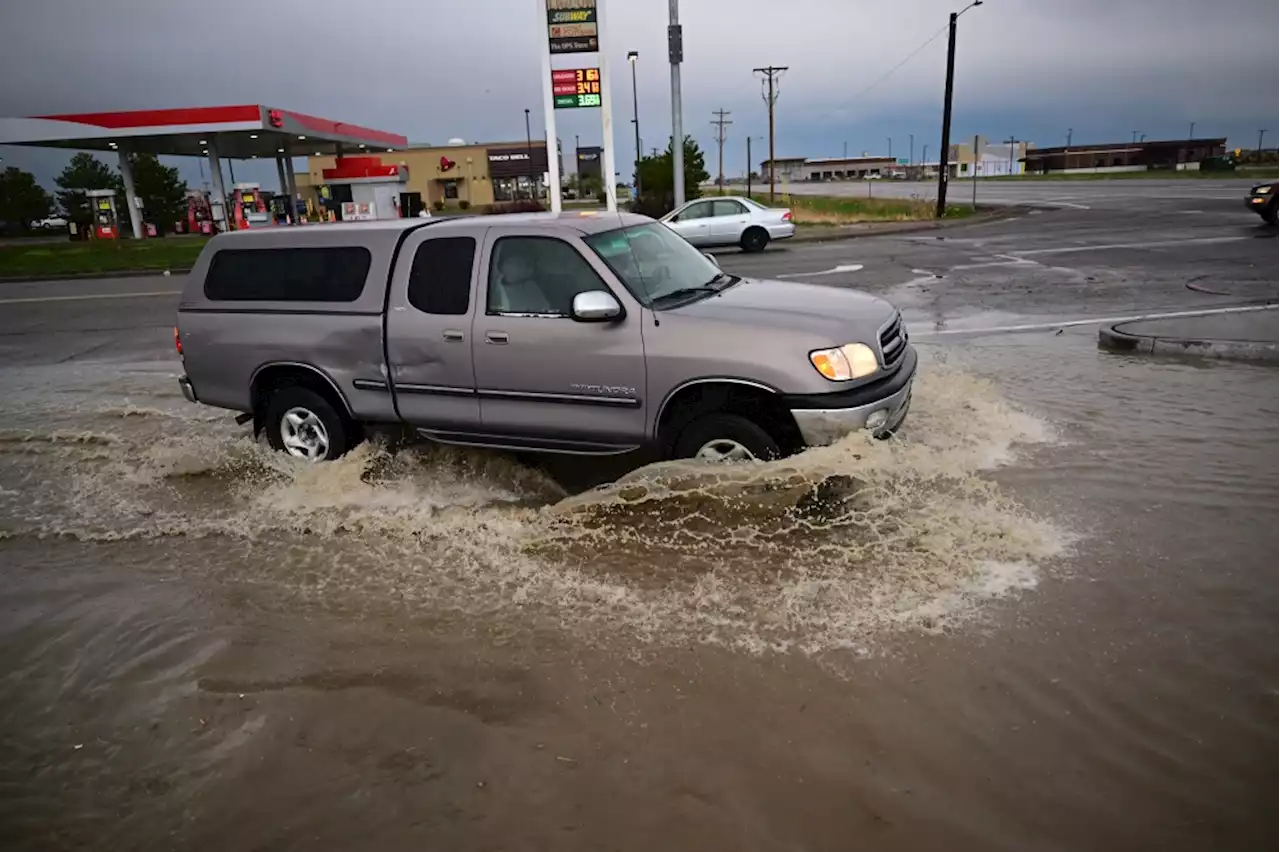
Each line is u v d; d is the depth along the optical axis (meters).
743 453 5.02
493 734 3.24
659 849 2.64
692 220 23.23
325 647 3.93
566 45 22.28
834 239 26.17
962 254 18.80
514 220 5.63
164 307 16.59
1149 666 3.42
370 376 5.91
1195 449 5.71
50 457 7.04
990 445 5.98
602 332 5.15
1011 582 4.14
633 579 4.44
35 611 4.42
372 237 5.92
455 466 6.27
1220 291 11.91
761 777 2.93
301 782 3.04
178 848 2.77
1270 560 4.19
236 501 5.91
